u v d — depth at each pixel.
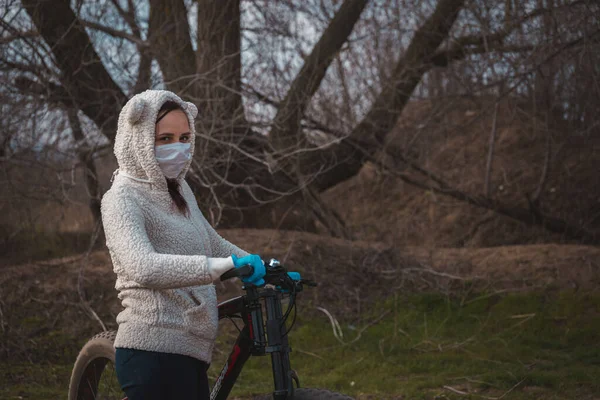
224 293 7.41
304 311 7.37
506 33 9.31
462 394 5.17
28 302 6.99
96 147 7.86
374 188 15.20
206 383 2.87
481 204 11.66
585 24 8.38
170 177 2.80
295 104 8.65
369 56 9.55
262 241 8.42
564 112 10.90
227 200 9.20
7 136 7.29
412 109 12.35
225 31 8.20
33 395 5.11
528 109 11.72
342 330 7.00
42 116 7.31
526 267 8.27
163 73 8.16
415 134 11.08
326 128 9.23
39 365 5.88
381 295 7.89
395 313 7.46
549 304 7.44
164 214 2.76
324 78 9.30
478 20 9.40
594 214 12.59
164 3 8.34
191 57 8.41
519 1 8.86
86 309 6.84
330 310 7.44
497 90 10.83
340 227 10.34
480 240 13.07
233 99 8.01
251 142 8.57
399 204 14.88
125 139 2.74
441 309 7.57
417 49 9.94
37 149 7.54
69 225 10.16
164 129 2.74
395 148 10.92
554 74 9.70
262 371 5.98
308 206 10.23
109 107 7.86
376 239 13.59
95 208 8.73
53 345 6.30
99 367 3.38
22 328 6.50
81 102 7.95
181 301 2.69
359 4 9.07
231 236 8.53
